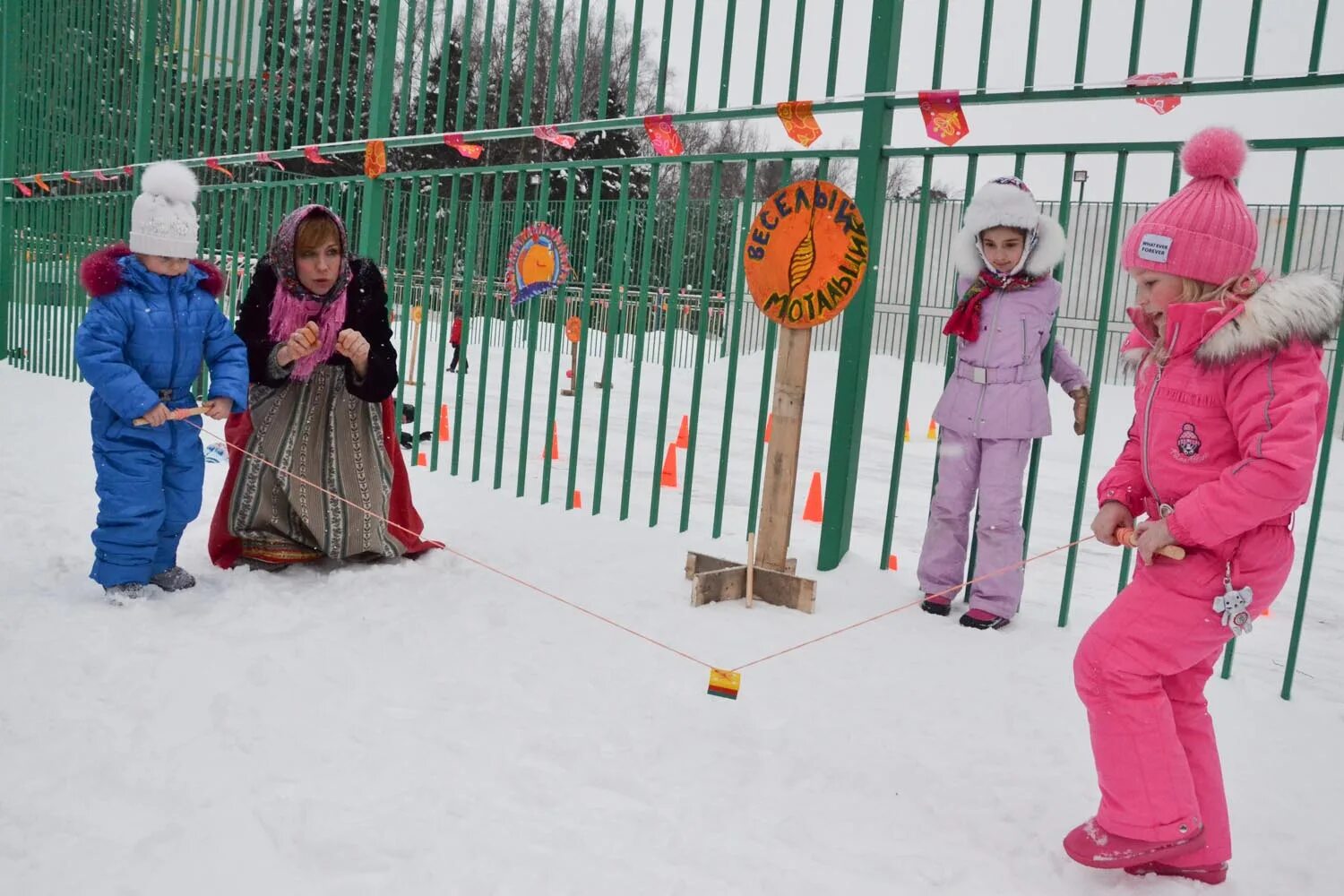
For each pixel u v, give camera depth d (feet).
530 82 18.69
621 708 10.12
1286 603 18.60
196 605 12.37
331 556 14.11
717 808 8.31
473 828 7.70
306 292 14.02
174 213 12.63
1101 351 13.70
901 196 61.41
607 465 28.07
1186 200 7.64
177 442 12.80
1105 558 21.38
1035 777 9.32
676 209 17.20
